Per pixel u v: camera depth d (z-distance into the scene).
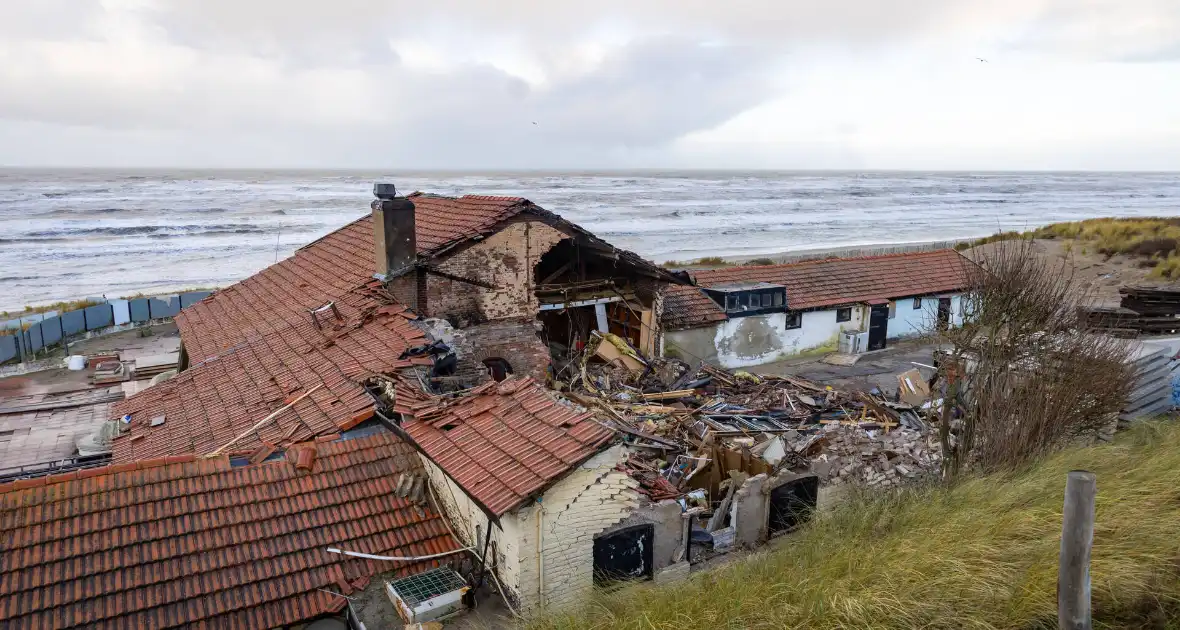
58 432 24.02
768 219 122.12
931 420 18.42
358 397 13.80
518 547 9.77
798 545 10.87
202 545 10.18
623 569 11.20
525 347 19.42
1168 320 25.25
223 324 21.27
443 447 11.24
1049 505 9.98
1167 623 7.54
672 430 18.47
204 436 14.18
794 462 15.00
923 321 32.38
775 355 30.30
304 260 24.08
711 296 29.12
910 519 10.70
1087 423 14.66
